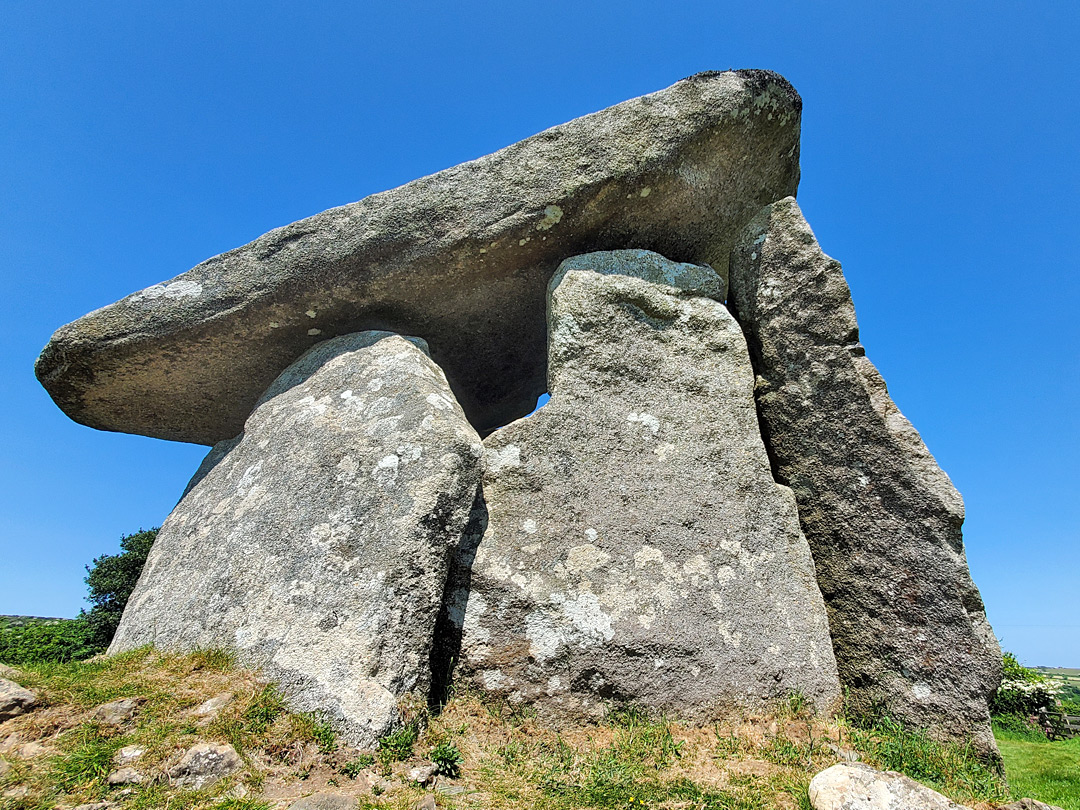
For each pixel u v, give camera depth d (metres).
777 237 4.94
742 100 4.90
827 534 4.30
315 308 5.07
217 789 2.50
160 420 6.16
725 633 3.83
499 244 4.84
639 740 3.33
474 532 4.00
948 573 3.89
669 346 4.67
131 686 3.06
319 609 3.45
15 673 3.12
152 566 4.66
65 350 5.21
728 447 4.41
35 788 2.43
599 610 3.78
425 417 4.04
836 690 3.87
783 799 2.77
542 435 4.27
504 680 3.62
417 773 2.78
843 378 4.44
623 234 5.06
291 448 4.38
